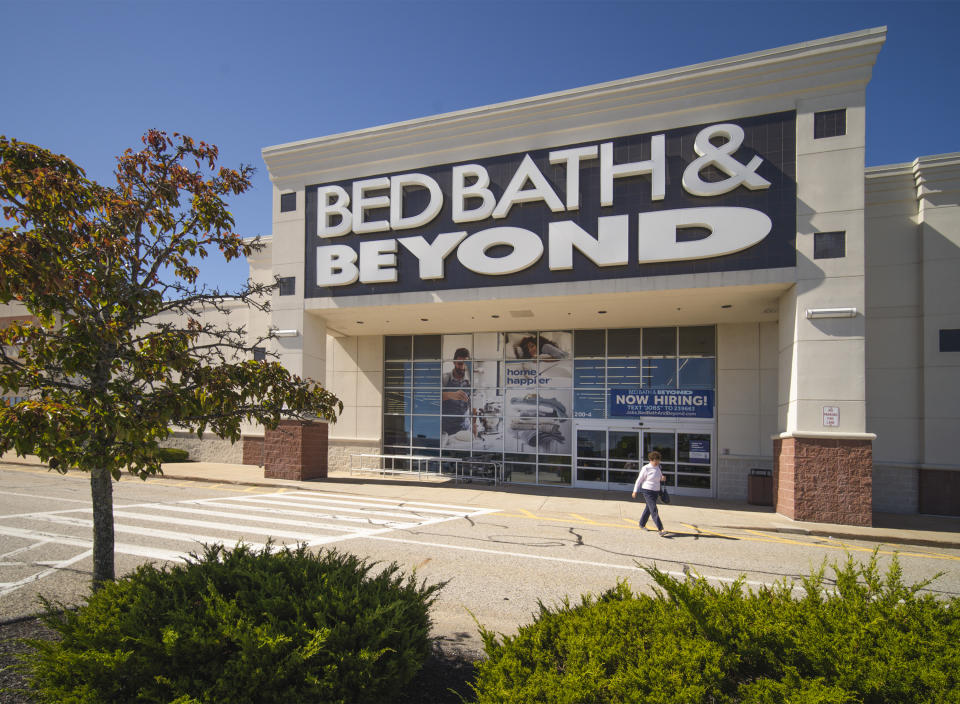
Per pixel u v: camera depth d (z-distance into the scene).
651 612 3.16
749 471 15.04
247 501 12.91
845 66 12.20
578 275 13.77
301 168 16.73
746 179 12.48
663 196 13.09
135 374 4.09
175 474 17.05
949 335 13.73
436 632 4.95
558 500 14.46
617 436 17.23
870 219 14.70
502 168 14.72
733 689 2.55
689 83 13.11
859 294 11.85
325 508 12.16
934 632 2.72
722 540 10.03
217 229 4.98
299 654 2.73
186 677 2.68
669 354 17.05
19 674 3.58
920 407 13.96
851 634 2.70
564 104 14.05
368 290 15.75
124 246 4.27
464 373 19.16
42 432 3.21
